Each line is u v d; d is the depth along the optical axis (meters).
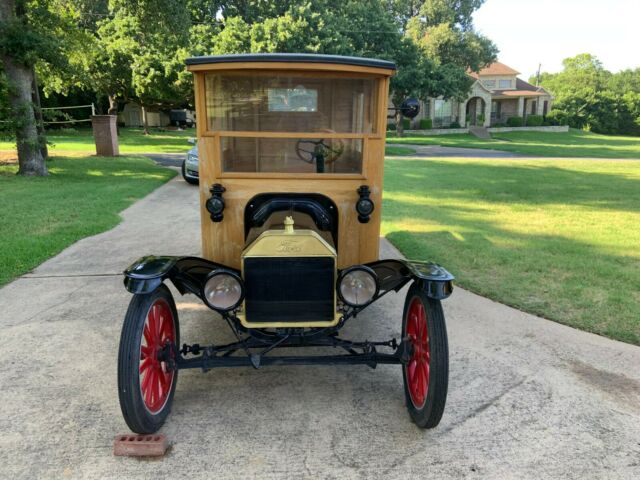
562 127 49.78
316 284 2.86
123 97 31.31
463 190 12.09
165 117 44.34
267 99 3.33
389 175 14.95
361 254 3.53
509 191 11.98
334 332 2.98
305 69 3.17
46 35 12.36
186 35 16.03
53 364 3.65
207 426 2.95
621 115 55.66
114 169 14.77
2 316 4.49
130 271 2.67
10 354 3.79
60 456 2.67
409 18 48.84
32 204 9.16
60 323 4.36
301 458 2.68
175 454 2.70
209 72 3.22
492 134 43.69
